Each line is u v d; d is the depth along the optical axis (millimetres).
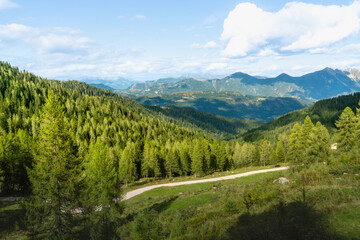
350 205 11188
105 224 19062
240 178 51875
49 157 19547
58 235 18625
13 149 47875
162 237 14719
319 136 42438
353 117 43312
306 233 9367
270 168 66438
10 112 117750
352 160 23969
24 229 19438
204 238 12500
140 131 145125
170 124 198750
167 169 75062
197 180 58469
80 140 89438
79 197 20344
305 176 20703
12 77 181750
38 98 141875
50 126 19797
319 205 12227
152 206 31984
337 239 8562
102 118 141750
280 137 79062
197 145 71875
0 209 30688
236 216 14969
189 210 21969
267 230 9992
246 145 91188
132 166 66312
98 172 25281
